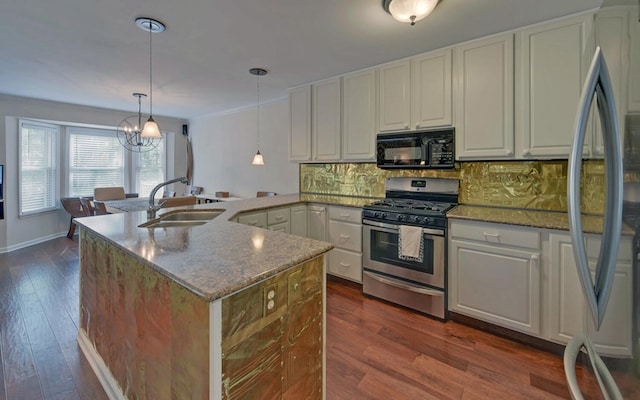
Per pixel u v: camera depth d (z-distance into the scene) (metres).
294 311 1.28
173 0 1.98
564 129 2.16
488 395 1.67
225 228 1.83
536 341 2.09
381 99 3.06
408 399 1.64
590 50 1.12
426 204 2.79
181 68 3.25
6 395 1.67
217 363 0.99
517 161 2.56
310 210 3.40
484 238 2.21
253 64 3.10
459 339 2.20
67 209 5.04
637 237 0.75
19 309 2.68
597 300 0.94
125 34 2.45
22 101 4.55
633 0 0.77
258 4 2.01
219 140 5.97
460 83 2.58
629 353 0.79
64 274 3.56
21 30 2.40
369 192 3.51
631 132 0.78
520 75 2.32
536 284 2.03
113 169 6.14
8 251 4.51
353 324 2.41
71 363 1.94
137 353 1.43
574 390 0.96
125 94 4.39
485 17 2.16
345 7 2.04
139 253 1.31
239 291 1.03
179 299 1.13
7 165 4.53
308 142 3.73
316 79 3.57
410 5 1.93
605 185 0.91
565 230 1.90
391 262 2.71
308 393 1.37
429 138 2.74
